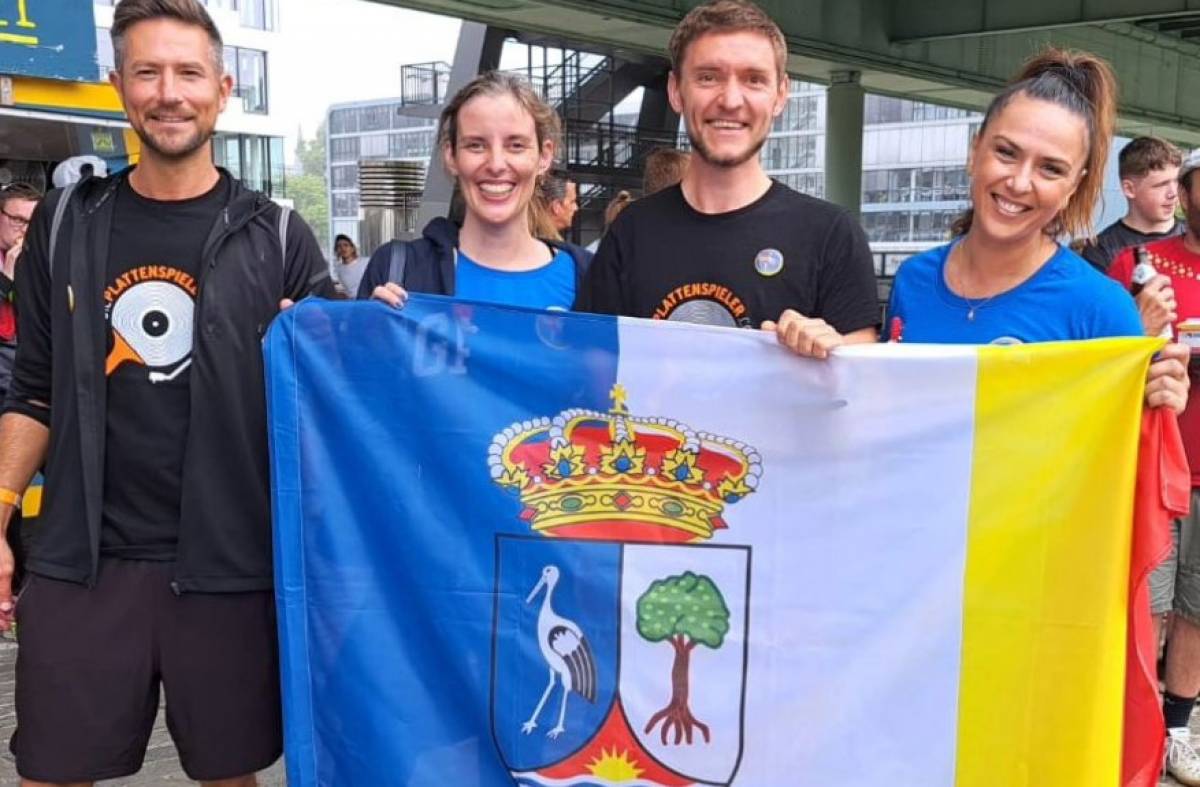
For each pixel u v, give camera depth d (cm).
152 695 256
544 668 248
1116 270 370
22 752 251
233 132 3216
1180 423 363
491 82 289
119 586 249
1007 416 236
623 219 283
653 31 1834
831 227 265
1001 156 242
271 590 255
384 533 246
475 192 289
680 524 247
